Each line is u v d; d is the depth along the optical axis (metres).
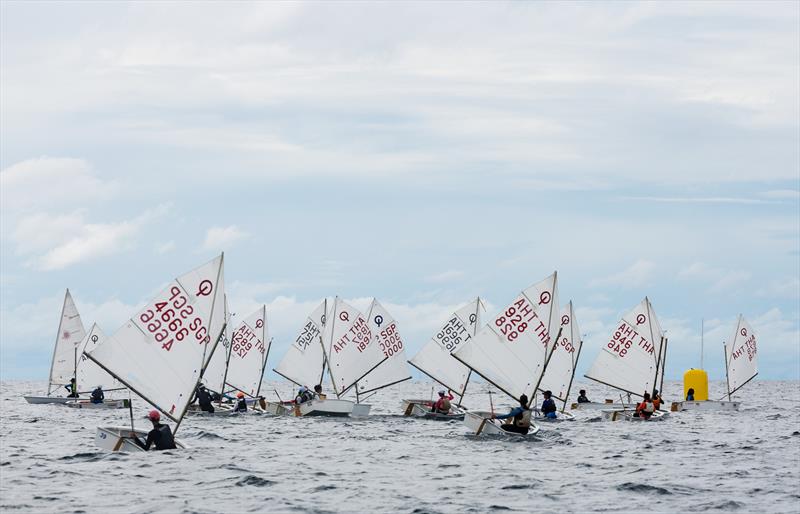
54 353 134.38
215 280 62.31
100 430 64.19
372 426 90.06
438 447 70.50
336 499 47.47
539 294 77.38
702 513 45.09
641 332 116.56
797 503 47.66
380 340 111.06
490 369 76.75
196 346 61.91
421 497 48.38
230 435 78.56
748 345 132.50
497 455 65.69
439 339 105.25
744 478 55.91
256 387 125.62
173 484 50.53
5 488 48.62
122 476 52.66
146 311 61.00
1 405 128.88
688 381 137.12
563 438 77.94
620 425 94.69
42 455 61.53
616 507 46.31
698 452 69.75
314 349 115.38
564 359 111.75
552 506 46.41
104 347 59.94
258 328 126.44
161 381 61.41
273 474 55.09
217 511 44.03
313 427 88.25
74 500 45.66
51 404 129.88
